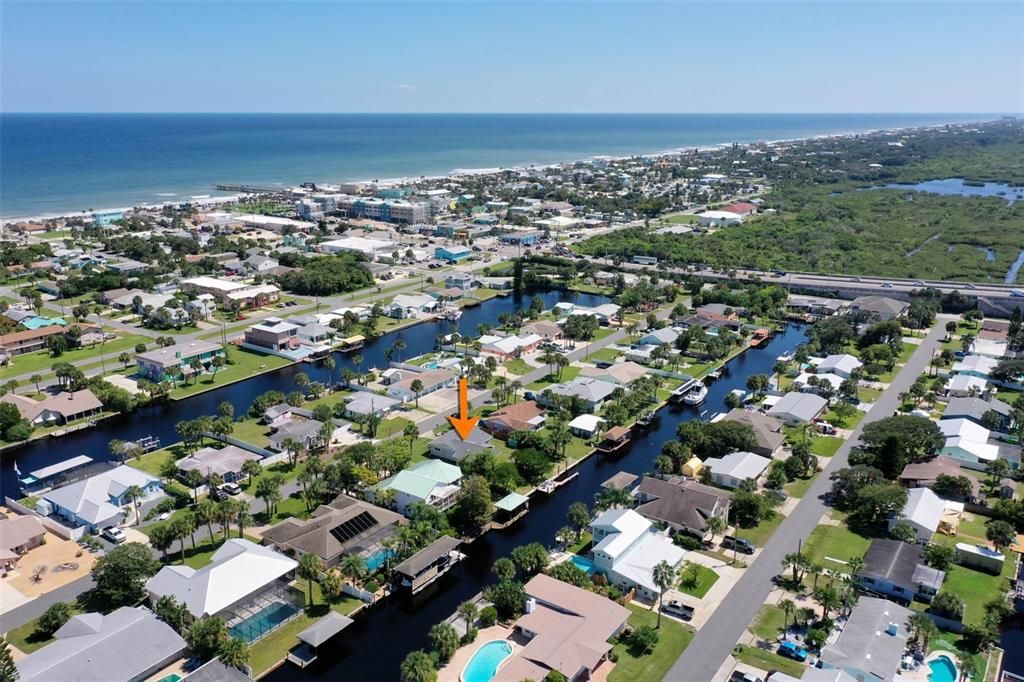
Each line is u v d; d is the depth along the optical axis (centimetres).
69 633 10631
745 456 16875
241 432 18712
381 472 16275
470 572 13362
